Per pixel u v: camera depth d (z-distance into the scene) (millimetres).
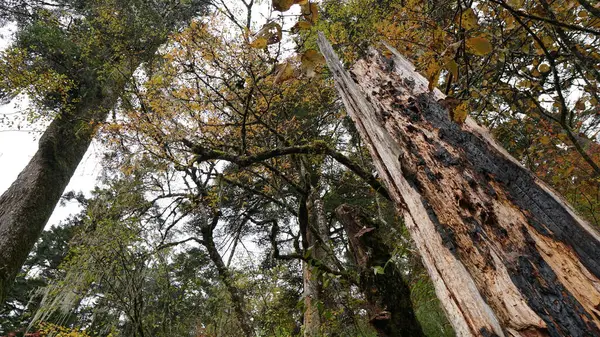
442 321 3715
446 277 1020
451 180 1217
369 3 5848
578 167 3234
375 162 1726
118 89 7289
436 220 1168
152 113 5309
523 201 1032
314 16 1075
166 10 9461
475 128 1358
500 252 951
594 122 3438
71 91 7379
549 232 927
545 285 820
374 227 3398
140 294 5906
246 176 7371
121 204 8055
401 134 1535
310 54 1233
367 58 2328
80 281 6254
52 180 6641
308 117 6980
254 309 6582
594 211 3355
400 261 4375
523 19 2176
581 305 750
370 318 2973
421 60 2457
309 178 5910
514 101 3154
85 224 7520
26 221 5914
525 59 2877
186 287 7930
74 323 8602
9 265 5398
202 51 5227
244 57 5105
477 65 2689
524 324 785
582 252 852
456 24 1662
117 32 7453
